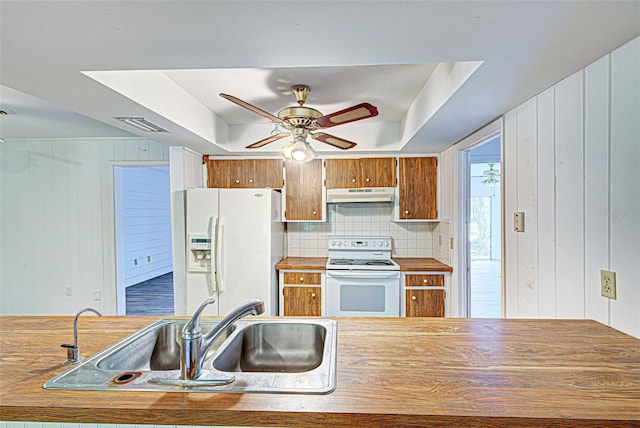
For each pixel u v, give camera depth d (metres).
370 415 0.80
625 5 0.97
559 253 1.60
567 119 1.53
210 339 1.00
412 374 0.99
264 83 2.27
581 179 1.45
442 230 3.47
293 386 0.92
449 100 1.84
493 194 9.37
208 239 3.11
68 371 1.02
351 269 3.26
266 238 3.12
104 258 3.84
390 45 1.24
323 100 2.60
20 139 3.86
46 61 1.36
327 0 0.96
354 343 1.24
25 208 3.89
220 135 3.13
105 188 3.82
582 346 1.18
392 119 3.20
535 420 0.78
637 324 1.21
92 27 1.10
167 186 7.72
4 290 3.92
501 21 1.07
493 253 9.40
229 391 0.89
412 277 3.24
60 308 3.88
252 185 3.58
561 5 0.98
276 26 1.10
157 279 6.97
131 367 1.26
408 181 3.51
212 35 1.16
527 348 1.18
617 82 1.25
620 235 1.26
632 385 0.92
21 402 0.85
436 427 0.79
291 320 1.52
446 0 0.96
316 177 3.56
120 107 1.95
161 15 1.03
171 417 0.82
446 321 1.51
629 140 1.21
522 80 1.56
